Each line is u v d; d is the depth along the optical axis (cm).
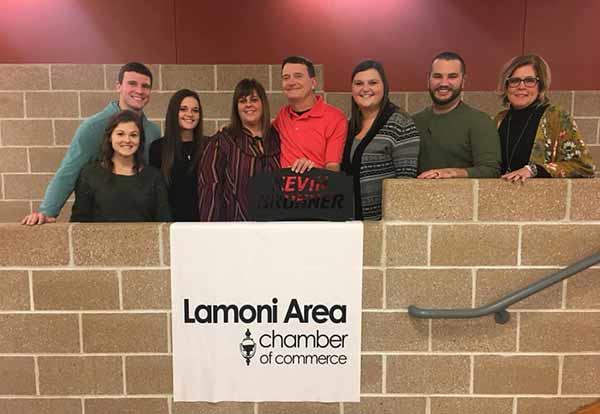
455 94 212
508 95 215
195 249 181
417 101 328
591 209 179
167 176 222
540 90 210
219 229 180
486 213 180
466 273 183
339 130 218
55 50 320
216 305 185
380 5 321
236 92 213
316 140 216
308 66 216
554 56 325
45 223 186
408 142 205
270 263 182
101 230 182
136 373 190
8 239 182
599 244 181
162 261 183
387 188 179
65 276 184
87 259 183
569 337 187
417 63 326
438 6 321
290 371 189
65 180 227
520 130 212
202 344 187
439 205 180
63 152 328
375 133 206
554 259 182
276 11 320
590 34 322
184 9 319
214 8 319
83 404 193
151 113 325
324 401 191
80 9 317
